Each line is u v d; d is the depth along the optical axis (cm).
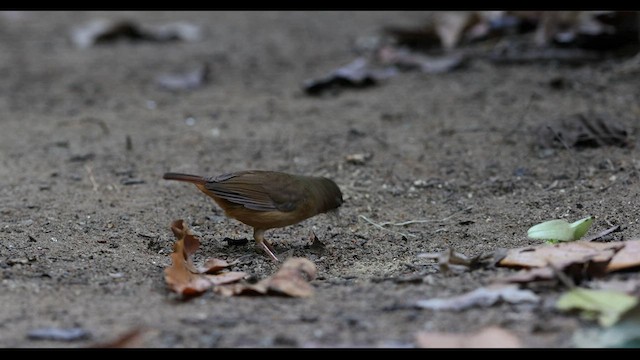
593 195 1119
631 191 1111
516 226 1048
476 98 1557
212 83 1800
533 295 740
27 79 1858
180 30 2219
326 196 1009
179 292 788
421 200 1168
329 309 753
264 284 814
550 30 1742
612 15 1650
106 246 988
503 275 817
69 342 683
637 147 1267
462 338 659
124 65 1945
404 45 1906
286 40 2138
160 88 1773
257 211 962
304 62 1917
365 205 1159
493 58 1745
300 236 1062
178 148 1402
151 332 701
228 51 2039
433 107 1533
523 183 1192
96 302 784
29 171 1295
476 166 1262
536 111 1456
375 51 1941
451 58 1773
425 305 740
